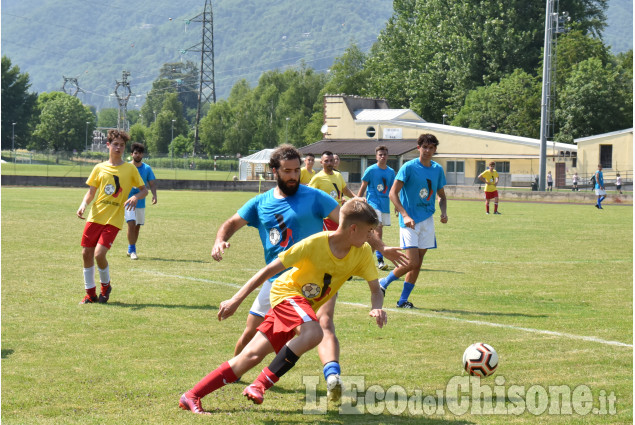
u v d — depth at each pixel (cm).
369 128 6056
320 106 9875
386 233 2016
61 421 468
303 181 1342
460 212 3056
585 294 1012
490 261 1398
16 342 687
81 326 761
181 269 1220
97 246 890
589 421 485
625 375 594
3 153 7600
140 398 520
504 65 7100
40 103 14125
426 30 7731
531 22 7050
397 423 478
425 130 5791
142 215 1359
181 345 684
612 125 6291
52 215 2345
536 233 2030
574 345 695
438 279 1159
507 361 635
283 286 498
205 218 2416
